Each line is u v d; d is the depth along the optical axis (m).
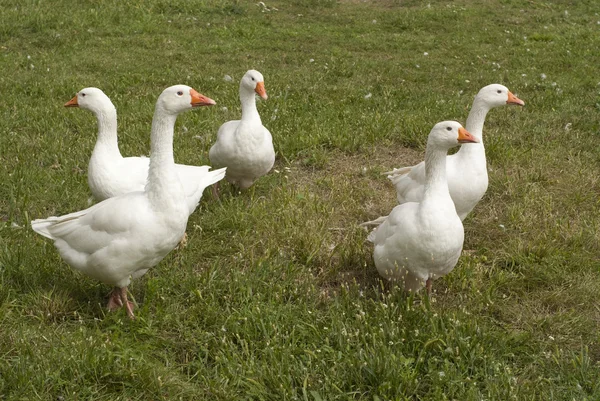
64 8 10.01
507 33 10.13
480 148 4.68
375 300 4.45
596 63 8.62
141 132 5.96
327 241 4.87
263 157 5.11
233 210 5.00
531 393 3.89
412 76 7.94
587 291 4.45
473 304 4.39
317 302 4.34
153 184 4.09
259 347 4.08
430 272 4.29
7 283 4.29
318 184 5.49
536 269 4.61
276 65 8.36
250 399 3.84
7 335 4.03
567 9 11.76
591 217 5.06
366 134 6.07
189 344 4.09
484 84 7.66
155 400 3.85
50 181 5.23
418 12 11.08
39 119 6.14
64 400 3.79
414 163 5.81
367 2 12.04
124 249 4.06
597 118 6.37
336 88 7.32
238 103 6.67
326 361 3.98
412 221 4.20
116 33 9.30
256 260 4.59
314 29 10.11
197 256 4.66
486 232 4.98
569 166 5.64
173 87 4.12
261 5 11.26
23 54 8.16
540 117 6.43
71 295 4.31
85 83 7.08
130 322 4.16
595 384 3.91
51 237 4.18
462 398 3.86
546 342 4.16
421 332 4.08
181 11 10.62
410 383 3.87
